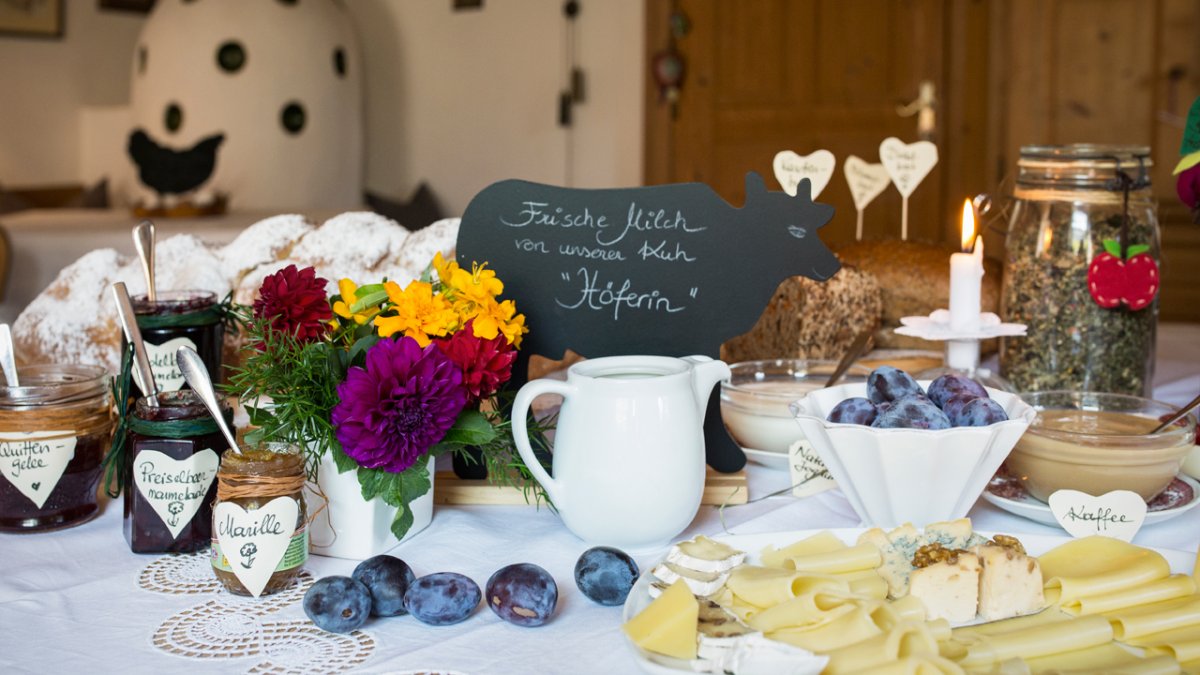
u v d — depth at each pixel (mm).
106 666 703
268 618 773
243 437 875
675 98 4199
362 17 4820
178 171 3510
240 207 3998
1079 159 1183
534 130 4449
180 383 1049
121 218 3576
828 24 4051
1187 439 895
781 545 804
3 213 3824
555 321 1054
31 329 1268
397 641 735
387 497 834
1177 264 3688
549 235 1052
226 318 1107
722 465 1028
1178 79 3627
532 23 4391
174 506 882
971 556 724
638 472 850
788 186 1327
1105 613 713
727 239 1015
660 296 1033
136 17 4645
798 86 4113
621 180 4270
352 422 812
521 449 878
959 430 833
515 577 753
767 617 683
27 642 735
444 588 753
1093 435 890
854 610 655
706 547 772
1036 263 1215
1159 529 914
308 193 4145
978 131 3904
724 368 908
